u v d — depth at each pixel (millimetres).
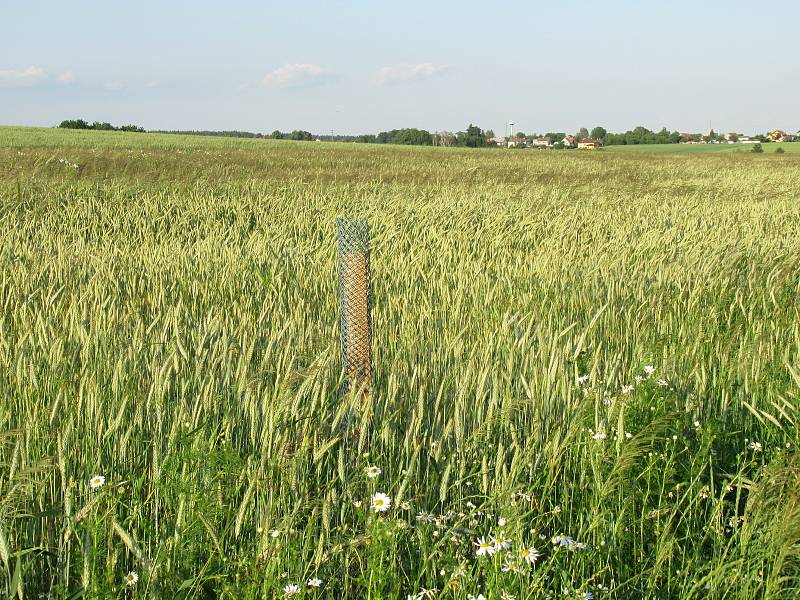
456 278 8086
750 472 4043
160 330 5668
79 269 8133
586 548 3160
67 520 3031
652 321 6535
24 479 3102
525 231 12289
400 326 6074
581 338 4688
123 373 4195
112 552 3000
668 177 31844
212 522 3049
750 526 3121
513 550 2949
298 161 34031
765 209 16938
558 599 2922
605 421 3809
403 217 13289
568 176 30688
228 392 4121
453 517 3285
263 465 3258
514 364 4766
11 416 3949
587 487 3621
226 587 2734
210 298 7262
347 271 4434
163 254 9180
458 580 2850
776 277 7680
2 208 13180
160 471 3297
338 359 4816
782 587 3010
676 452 4059
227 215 13953
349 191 19719
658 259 9047
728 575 3057
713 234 11781
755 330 5953
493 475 3609
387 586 3004
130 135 68375
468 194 20047
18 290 6988
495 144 130875
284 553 2918
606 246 10289
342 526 3152
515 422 4098
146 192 16516
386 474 3617
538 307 6859
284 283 7887
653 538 3453
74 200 14883
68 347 4918
